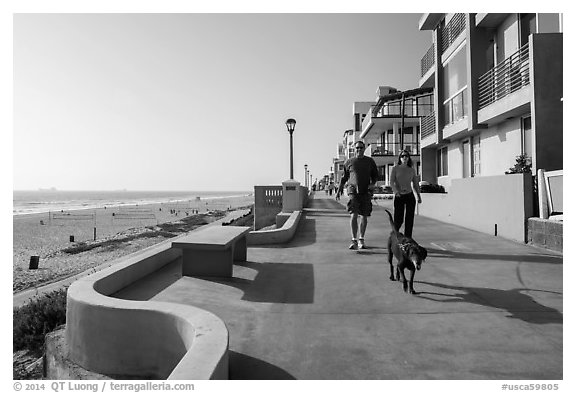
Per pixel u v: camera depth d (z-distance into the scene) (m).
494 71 13.54
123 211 82.94
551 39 10.09
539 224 8.02
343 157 63.25
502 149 13.52
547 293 5.05
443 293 5.17
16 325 8.19
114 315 3.64
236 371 3.14
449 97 17.86
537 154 10.04
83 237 38.28
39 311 8.47
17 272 20.39
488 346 3.55
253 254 8.14
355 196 8.29
